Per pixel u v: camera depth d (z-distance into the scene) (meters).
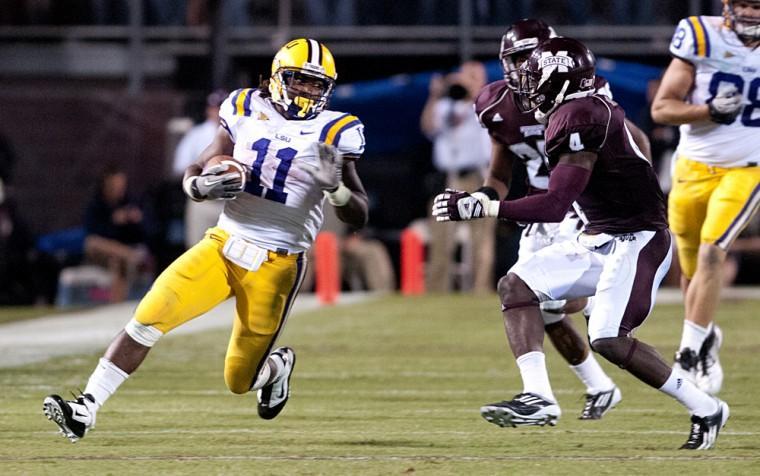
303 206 19.94
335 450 19.55
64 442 20.30
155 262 53.31
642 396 26.22
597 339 19.50
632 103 54.94
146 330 19.39
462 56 62.62
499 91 22.59
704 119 25.56
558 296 19.73
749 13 25.34
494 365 31.78
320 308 48.34
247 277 19.86
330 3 62.94
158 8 64.31
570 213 23.02
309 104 19.89
